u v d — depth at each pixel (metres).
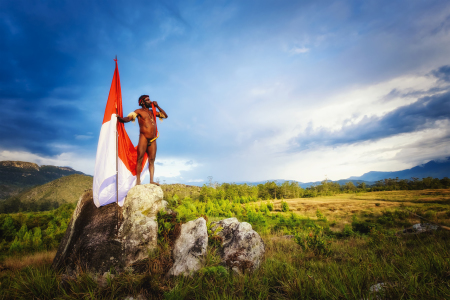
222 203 43.22
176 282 4.22
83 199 5.80
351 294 3.47
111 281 4.14
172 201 7.63
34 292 3.91
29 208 127.44
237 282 4.35
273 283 4.50
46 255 8.84
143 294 4.00
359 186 115.19
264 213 36.84
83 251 4.66
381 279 4.12
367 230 18.86
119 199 5.57
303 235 10.98
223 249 5.81
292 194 92.62
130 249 4.65
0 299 3.94
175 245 5.30
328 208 47.19
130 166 6.15
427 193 63.88
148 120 5.98
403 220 22.84
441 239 8.25
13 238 21.59
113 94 5.48
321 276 4.33
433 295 2.98
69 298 3.76
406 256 5.60
